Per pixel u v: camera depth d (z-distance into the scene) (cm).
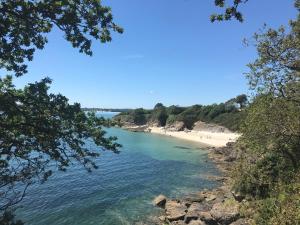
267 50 2208
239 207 2556
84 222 2748
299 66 2123
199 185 4050
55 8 924
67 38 1002
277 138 2341
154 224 2739
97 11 970
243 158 2964
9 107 934
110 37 1020
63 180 3997
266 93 2327
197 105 13612
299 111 2273
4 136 1026
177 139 10175
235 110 11600
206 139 9700
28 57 1024
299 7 2239
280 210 1853
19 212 2842
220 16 942
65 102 1015
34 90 977
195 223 2612
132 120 15412
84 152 1147
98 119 1104
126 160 5869
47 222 2705
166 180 4306
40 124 1012
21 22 972
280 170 2444
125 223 2752
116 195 3534
